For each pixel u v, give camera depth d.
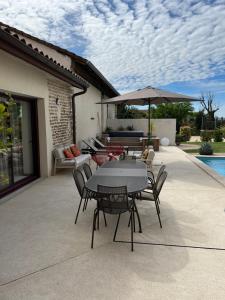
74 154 8.62
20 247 3.34
